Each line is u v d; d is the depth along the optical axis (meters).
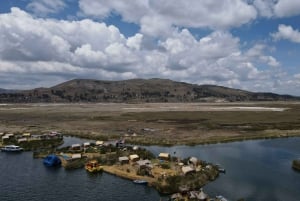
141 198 63.12
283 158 97.81
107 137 135.12
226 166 87.38
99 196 64.31
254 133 148.88
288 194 65.44
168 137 136.38
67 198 63.41
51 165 87.44
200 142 124.81
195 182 69.69
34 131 152.62
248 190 67.50
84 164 87.50
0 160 95.62
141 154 94.75
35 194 65.62
